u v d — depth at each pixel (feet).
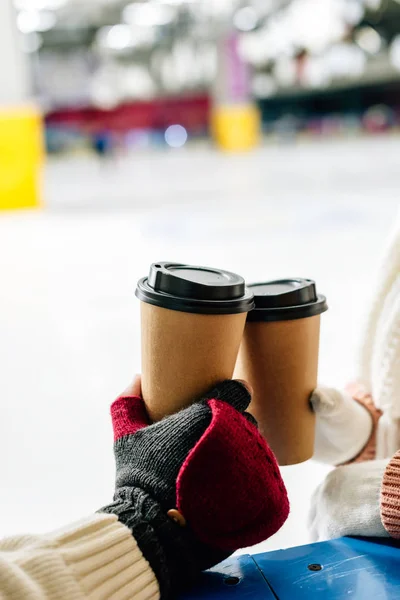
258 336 3.04
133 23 62.18
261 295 3.03
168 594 2.82
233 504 2.77
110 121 69.77
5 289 14.48
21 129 27.14
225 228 21.26
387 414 3.35
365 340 3.43
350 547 3.08
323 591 2.88
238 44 60.64
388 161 42.57
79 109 68.39
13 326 11.57
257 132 68.33
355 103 70.79
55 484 5.87
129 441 2.91
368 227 19.98
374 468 3.18
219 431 2.75
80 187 36.88
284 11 58.08
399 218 3.39
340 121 70.54
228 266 15.74
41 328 11.34
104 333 10.78
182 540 2.80
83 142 66.59
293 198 28.40
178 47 68.33
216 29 61.57
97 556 2.68
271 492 2.81
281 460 3.16
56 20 59.41
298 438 3.15
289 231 20.10
